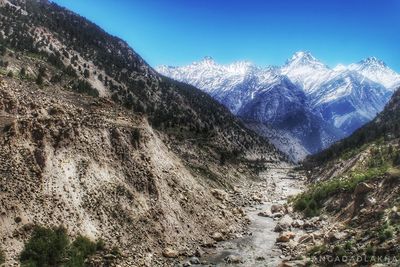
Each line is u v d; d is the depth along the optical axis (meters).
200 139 169.38
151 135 76.94
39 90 70.00
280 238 67.88
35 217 48.75
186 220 66.31
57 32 195.62
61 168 55.91
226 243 66.19
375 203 67.19
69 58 171.12
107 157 63.72
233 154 184.50
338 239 57.34
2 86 60.22
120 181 62.16
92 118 67.38
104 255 50.22
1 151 52.00
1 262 42.34
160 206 63.84
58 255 46.19
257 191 132.38
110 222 55.75
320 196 87.56
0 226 45.53
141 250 55.12
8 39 139.12
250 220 83.38
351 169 116.12
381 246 49.09
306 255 56.03
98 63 194.50
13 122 54.75
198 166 125.56
